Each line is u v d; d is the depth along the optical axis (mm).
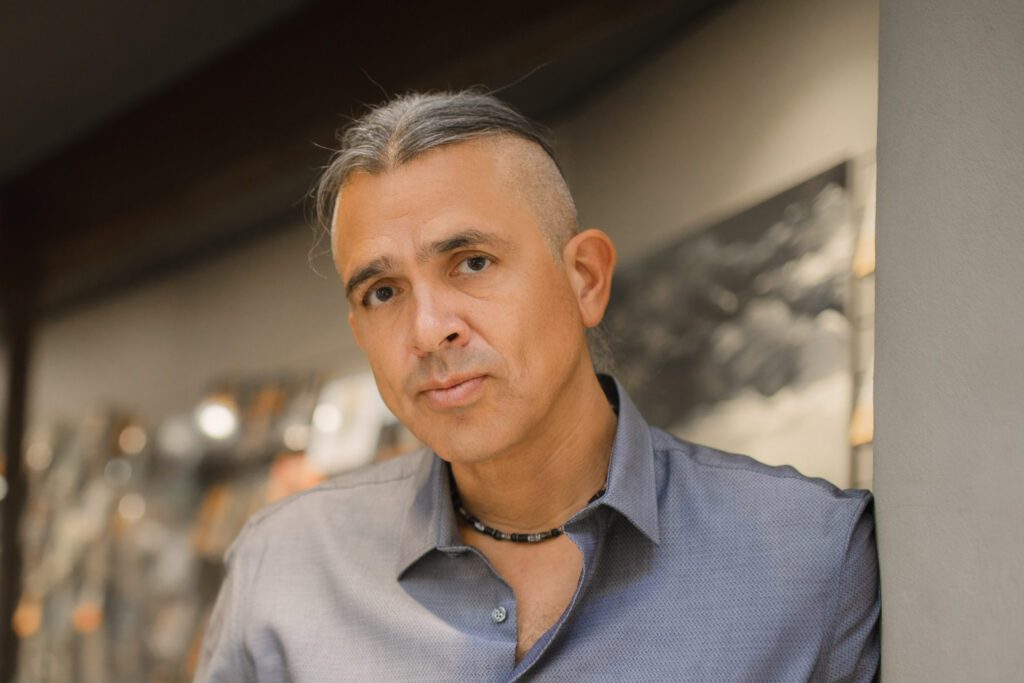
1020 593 1029
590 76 2668
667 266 2412
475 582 1380
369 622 1419
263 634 1492
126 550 4094
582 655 1281
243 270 3883
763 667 1245
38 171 4273
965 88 1139
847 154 1950
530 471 1348
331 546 1512
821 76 2021
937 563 1135
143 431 4227
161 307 4285
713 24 2322
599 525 1312
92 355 4543
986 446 1078
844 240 1943
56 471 4480
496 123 1325
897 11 1255
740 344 2178
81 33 3242
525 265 1286
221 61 3457
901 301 1209
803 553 1271
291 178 3428
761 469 1360
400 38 2852
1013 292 1059
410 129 1298
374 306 1330
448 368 1252
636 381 2490
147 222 3930
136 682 3895
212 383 3961
